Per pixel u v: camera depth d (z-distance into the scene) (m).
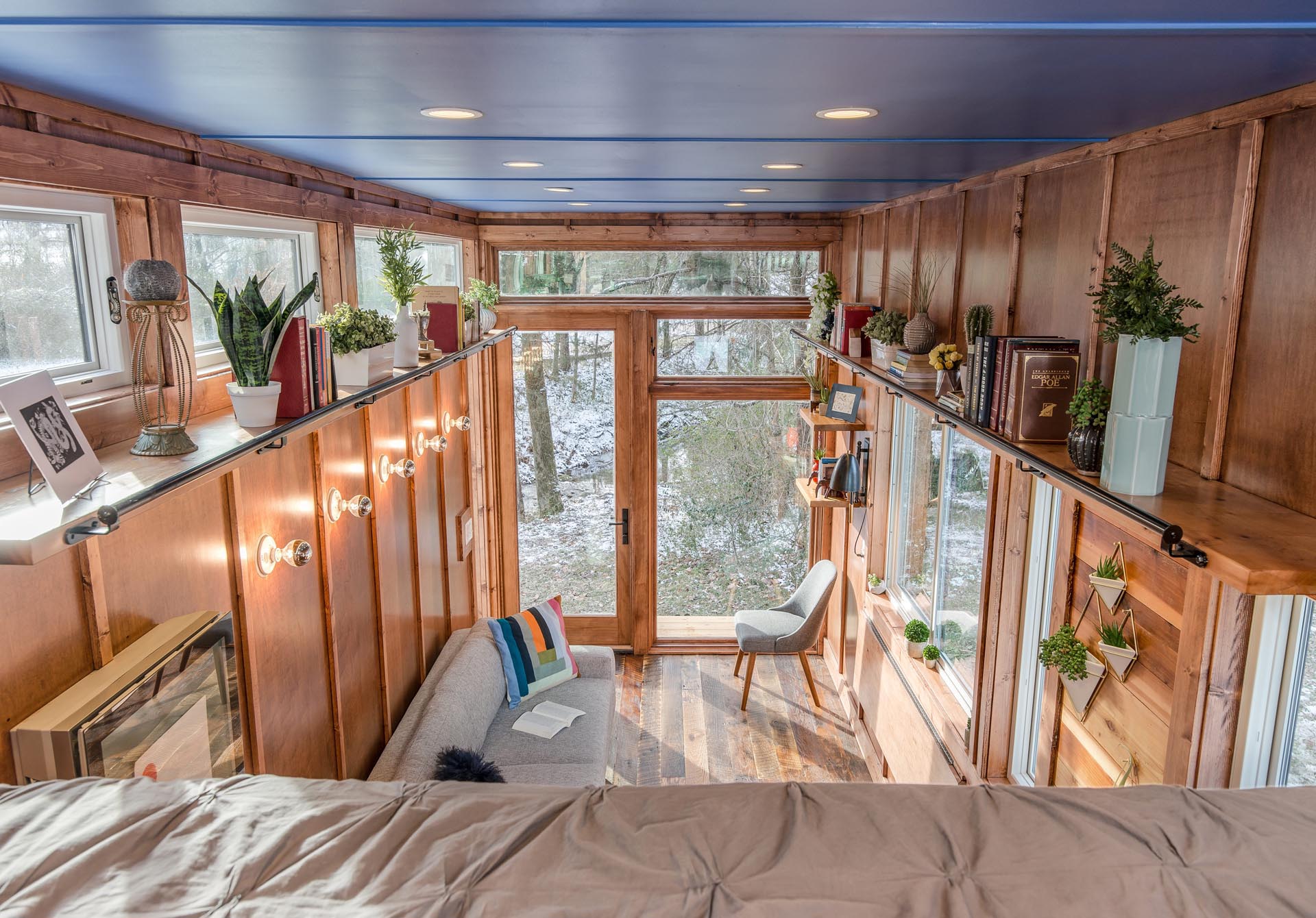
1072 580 2.91
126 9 1.22
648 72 1.67
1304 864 1.19
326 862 1.20
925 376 3.73
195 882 1.16
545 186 4.29
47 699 1.81
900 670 4.78
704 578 7.00
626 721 5.88
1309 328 1.73
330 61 1.56
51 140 1.89
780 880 1.15
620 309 6.55
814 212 6.40
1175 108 2.03
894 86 1.79
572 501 6.84
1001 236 3.40
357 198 3.97
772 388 6.66
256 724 2.66
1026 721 3.48
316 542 3.26
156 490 1.62
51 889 1.13
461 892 1.14
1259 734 2.08
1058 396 2.47
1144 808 1.30
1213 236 2.06
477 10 1.22
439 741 3.89
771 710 6.03
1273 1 1.13
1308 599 1.97
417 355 3.98
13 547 1.31
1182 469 2.18
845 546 6.25
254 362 2.25
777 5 1.19
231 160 2.79
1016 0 1.15
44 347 2.05
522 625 5.23
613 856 1.20
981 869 1.18
